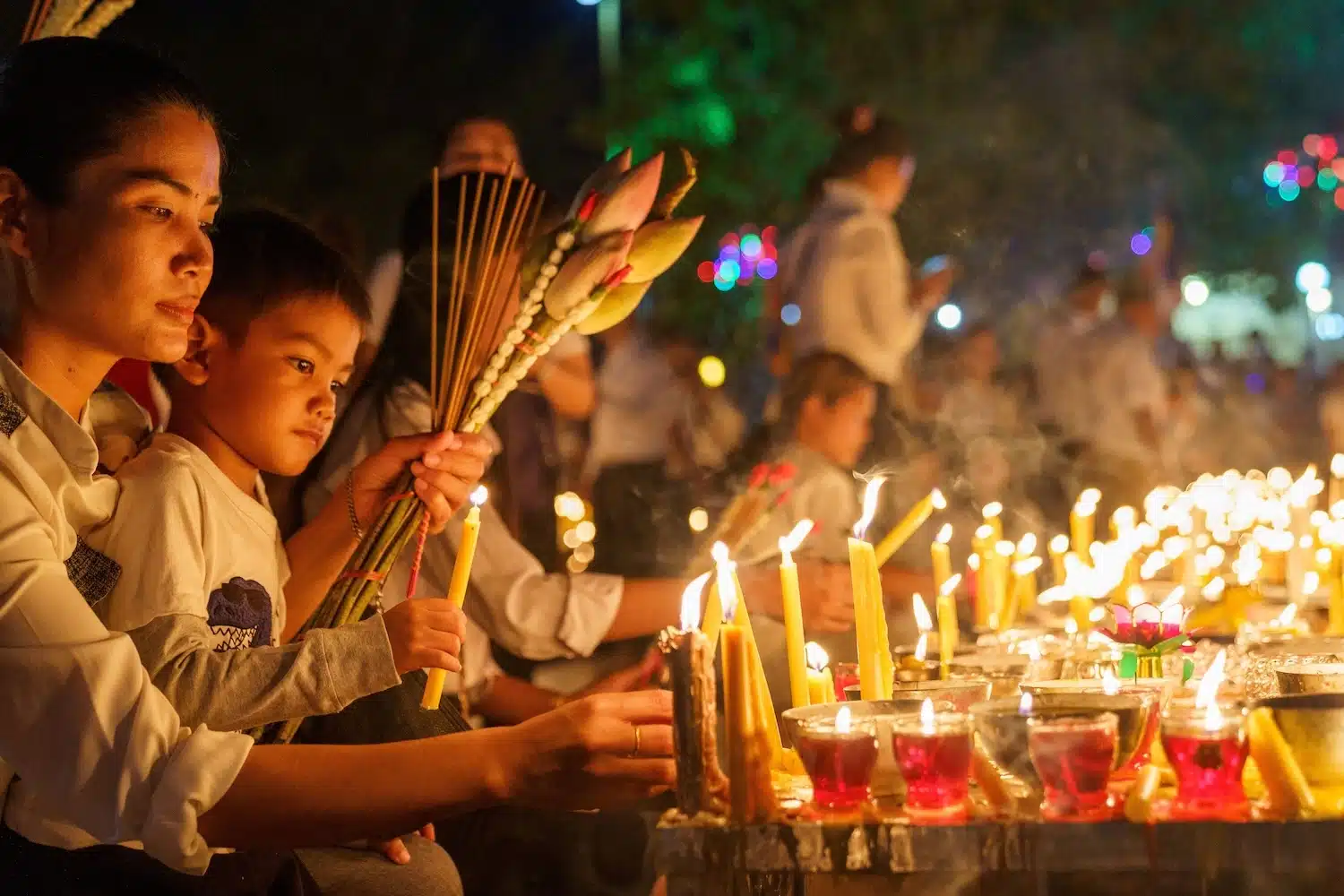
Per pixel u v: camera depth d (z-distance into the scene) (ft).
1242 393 32.42
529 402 15.88
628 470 16.02
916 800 4.83
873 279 17.69
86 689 5.12
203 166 6.03
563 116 34.73
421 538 7.02
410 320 9.20
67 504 5.90
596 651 11.87
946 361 21.77
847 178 18.11
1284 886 5.24
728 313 36.04
